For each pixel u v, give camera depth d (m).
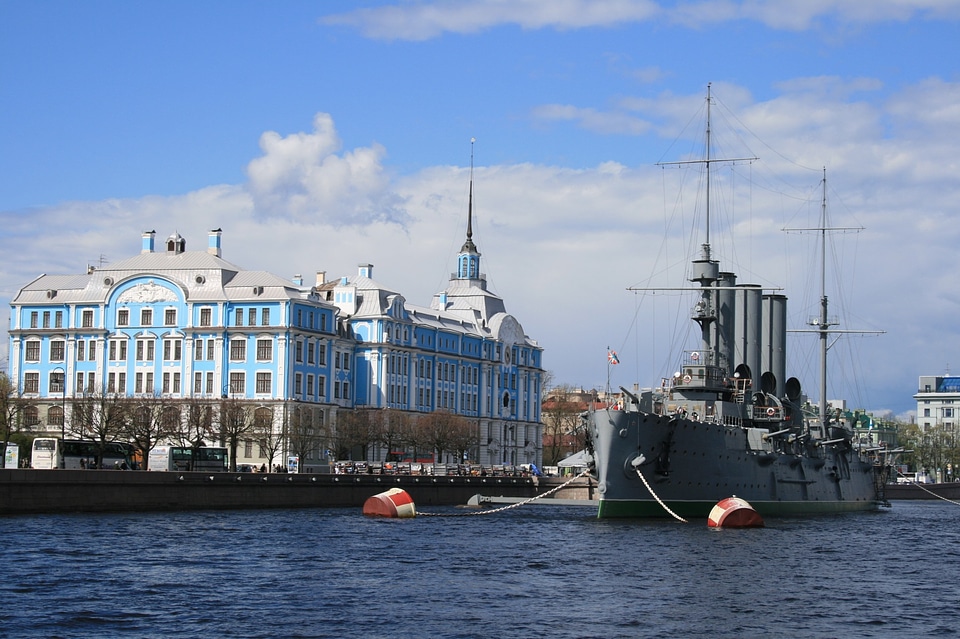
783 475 98.94
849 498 117.31
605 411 83.12
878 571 62.12
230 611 45.59
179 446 136.50
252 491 99.25
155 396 148.62
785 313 106.81
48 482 81.88
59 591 49.03
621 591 51.94
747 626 44.97
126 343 158.62
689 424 86.44
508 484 130.12
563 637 42.22
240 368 154.75
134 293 159.00
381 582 53.25
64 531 70.31
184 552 62.44
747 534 78.38
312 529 77.88
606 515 83.56
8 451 103.81
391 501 92.25
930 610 49.59
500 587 52.44
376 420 162.25
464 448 168.25
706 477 88.38
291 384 153.88
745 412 98.19
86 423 130.62
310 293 160.25
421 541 70.94
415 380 180.62
